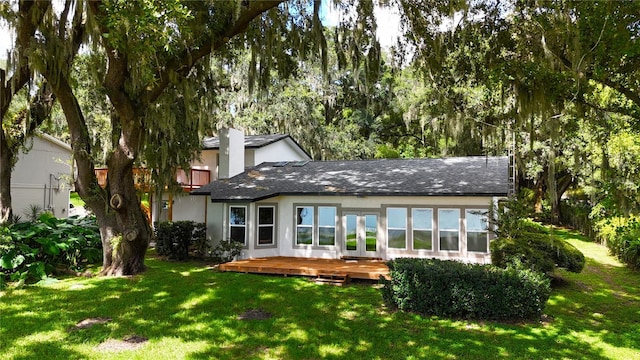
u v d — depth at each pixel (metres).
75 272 11.09
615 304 9.10
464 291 7.70
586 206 22.83
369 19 9.43
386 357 5.95
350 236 13.56
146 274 11.19
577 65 6.81
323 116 30.14
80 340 6.45
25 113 13.05
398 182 13.65
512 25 8.20
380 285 10.36
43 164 18.94
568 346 6.44
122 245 11.03
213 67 18.27
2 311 7.81
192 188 16.69
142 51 7.80
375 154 28.91
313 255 13.91
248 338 6.64
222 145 16.28
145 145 11.85
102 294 9.04
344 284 10.48
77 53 11.22
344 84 25.17
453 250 12.43
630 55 6.91
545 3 7.18
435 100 12.62
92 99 13.77
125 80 9.53
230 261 13.44
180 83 10.20
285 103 24.95
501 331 7.06
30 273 10.20
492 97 10.65
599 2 6.54
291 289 9.78
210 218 14.48
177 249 13.91
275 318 7.65
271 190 14.32
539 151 18.16
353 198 13.55
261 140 19.20
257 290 9.60
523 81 8.30
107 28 8.20
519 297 7.51
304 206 14.11
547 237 11.77
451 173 13.94
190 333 6.83
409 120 22.86
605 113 9.01
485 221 11.24
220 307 8.28
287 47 11.12
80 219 14.34
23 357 5.80
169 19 7.45
